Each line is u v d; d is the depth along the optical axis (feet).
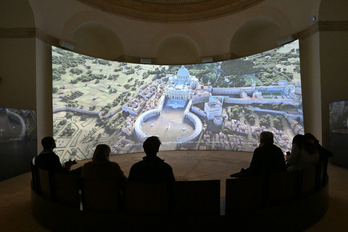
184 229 7.80
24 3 23.66
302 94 26.08
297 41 28.53
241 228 8.06
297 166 11.64
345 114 19.33
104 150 9.36
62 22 27.50
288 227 8.69
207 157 28.27
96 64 34.14
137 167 8.41
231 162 24.89
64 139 30.73
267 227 8.34
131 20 33.65
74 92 31.94
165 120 38.99
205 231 7.86
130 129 36.99
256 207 8.39
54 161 11.53
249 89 35.65
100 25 32.14
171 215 8.02
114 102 35.96
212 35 34.27
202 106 39.11
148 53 35.35
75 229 8.73
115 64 34.47
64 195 9.16
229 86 37.88
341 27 23.44
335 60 23.48
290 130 30.22
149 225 7.86
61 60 30.48
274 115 32.45
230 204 8.12
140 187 8.02
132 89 37.63
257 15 30.17
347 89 23.17
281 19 27.96
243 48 34.86
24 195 14.56
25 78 24.17
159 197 7.98
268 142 10.54
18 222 10.32
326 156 11.66
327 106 23.43
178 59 39.14
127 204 8.16
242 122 36.19
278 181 8.70
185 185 7.89
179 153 31.99
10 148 19.26
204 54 35.01
